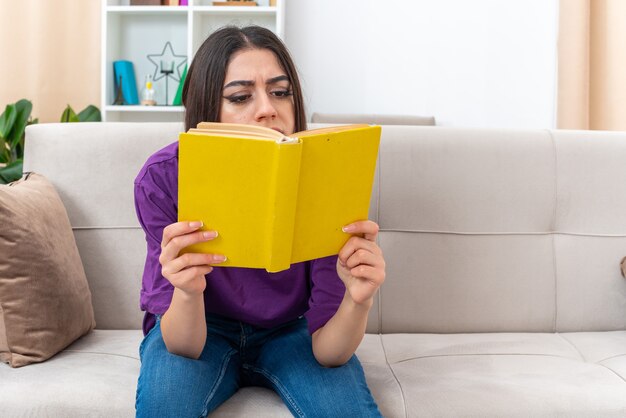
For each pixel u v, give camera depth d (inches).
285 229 36.6
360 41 142.1
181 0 134.3
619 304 62.2
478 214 62.1
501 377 48.7
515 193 62.5
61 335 51.1
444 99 142.1
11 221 48.9
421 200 61.7
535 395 44.7
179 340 42.1
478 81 141.3
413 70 142.1
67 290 52.0
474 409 43.4
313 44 142.5
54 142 61.8
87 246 60.6
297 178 35.5
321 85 143.0
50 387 44.3
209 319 48.4
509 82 140.7
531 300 61.6
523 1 139.0
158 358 42.8
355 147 37.6
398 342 57.7
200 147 35.3
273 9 130.8
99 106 141.3
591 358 54.4
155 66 140.1
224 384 44.5
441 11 140.6
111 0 134.3
